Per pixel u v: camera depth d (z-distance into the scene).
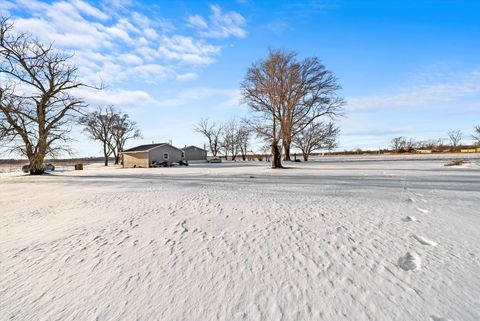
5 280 3.30
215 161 50.56
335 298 2.64
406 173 14.41
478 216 4.92
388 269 3.12
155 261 3.61
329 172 16.91
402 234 4.15
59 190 11.36
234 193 8.57
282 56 26.34
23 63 20.16
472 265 3.11
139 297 2.83
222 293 2.83
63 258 3.83
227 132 64.56
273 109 25.62
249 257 3.58
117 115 49.09
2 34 19.16
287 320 2.38
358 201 6.67
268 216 5.44
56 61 21.34
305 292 2.76
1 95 18.89
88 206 7.33
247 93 27.34
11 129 19.66
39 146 21.45
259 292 2.80
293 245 3.89
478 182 9.85
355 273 3.06
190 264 3.47
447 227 4.38
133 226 5.12
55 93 21.70
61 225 5.48
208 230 4.70
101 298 2.85
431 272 3.00
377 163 28.56
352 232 4.31
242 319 2.42
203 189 9.88
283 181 11.95
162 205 6.94
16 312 2.68
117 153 51.75
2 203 8.45
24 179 17.55
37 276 3.37
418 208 5.71
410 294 2.63
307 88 28.48
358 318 2.35
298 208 6.06
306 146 45.00
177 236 4.46
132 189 10.66
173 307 2.64
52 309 2.70
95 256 3.84
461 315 2.31
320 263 3.33
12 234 5.04
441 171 15.37
